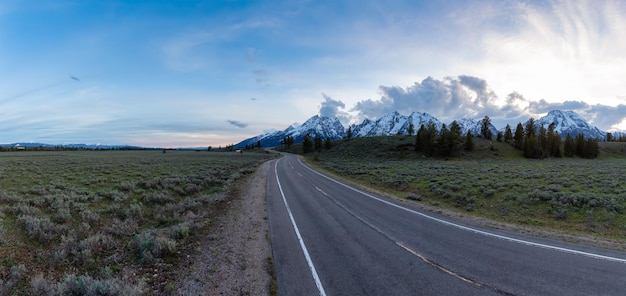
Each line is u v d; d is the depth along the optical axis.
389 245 8.53
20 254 7.04
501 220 12.07
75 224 9.91
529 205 13.57
